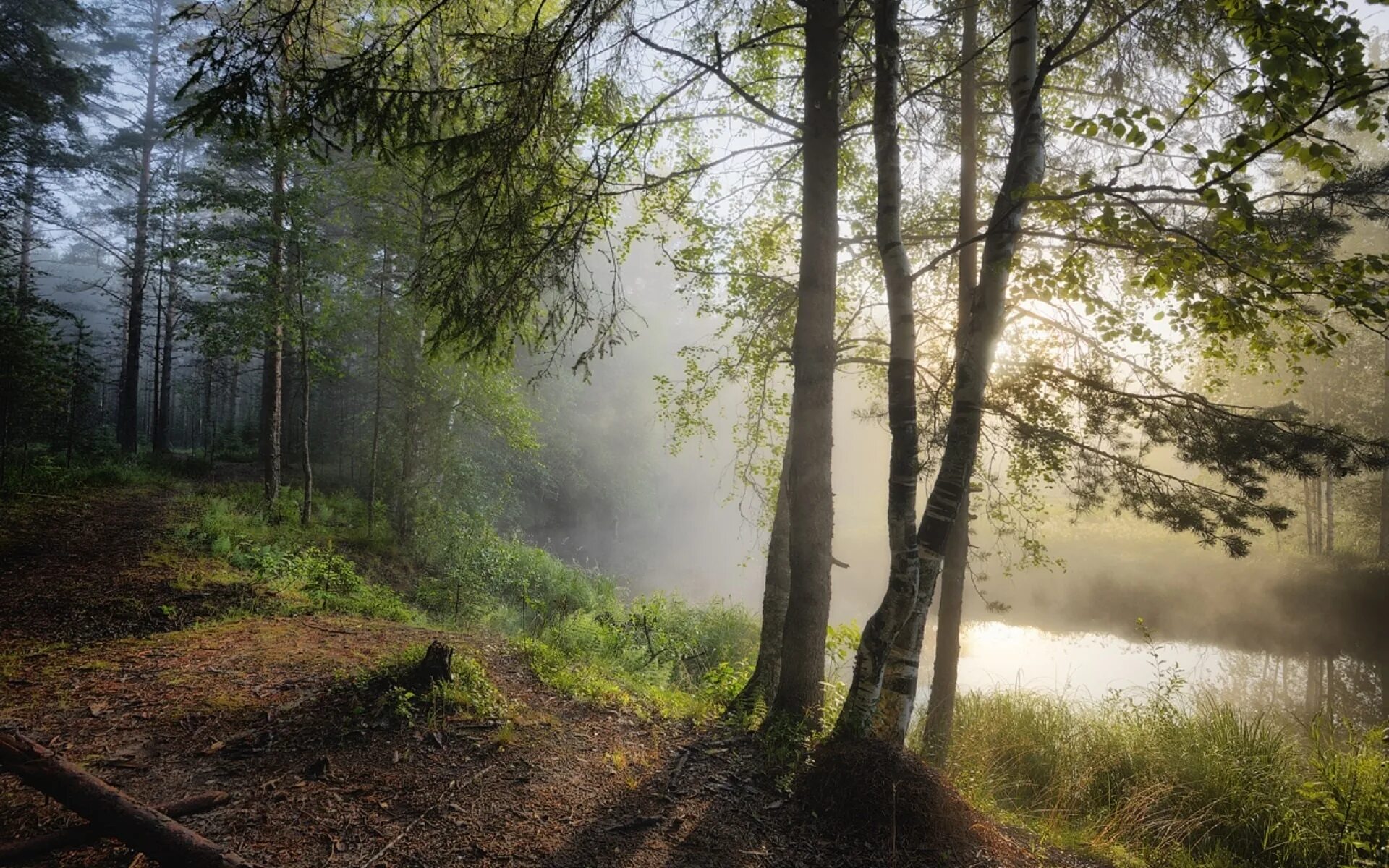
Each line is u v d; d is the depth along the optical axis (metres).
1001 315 5.39
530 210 5.18
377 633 7.32
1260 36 3.47
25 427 14.66
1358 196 5.25
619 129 5.61
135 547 10.51
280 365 14.81
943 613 7.50
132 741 4.31
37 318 14.61
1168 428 6.21
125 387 22.38
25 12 16.98
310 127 4.29
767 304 8.92
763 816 4.26
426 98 4.64
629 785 4.48
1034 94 4.89
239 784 3.91
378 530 14.41
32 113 15.73
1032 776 6.60
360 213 14.89
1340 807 5.39
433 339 5.50
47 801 3.44
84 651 6.11
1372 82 3.23
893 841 4.06
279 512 14.06
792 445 5.79
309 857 3.33
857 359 8.38
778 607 7.10
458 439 16.02
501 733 4.79
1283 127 3.50
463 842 3.62
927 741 6.90
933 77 7.66
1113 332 6.10
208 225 16.45
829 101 5.70
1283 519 5.74
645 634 10.48
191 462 20.52
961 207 7.70
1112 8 5.72
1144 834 5.44
